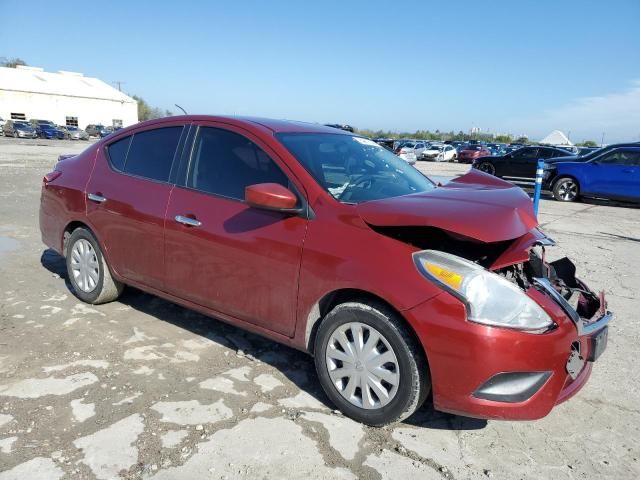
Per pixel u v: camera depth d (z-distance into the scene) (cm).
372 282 268
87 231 432
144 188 385
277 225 309
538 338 251
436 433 289
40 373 327
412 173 402
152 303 455
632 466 270
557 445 285
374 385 280
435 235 291
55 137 4709
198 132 372
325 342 297
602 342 291
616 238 915
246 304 328
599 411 322
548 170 1523
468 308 249
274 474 247
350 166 353
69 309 433
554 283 322
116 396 306
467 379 251
